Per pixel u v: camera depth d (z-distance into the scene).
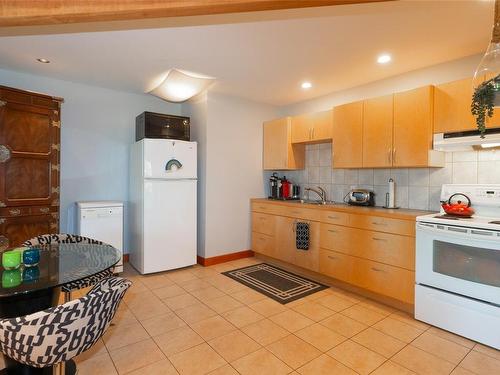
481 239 2.08
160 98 4.21
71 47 2.55
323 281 3.39
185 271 3.71
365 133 3.12
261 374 1.80
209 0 1.32
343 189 3.79
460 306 2.20
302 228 3.45
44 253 1.93
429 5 1.88
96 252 1.95
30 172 2.95
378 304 2.79
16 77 3.22
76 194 3.69
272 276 3.55
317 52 2.62
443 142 2.57
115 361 1.92
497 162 2.55
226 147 4.05
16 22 1.44
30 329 1.18
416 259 2.46
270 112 4.51
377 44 2.46
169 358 1.95
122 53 2.67
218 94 3.94
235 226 4.19
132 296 2.93
